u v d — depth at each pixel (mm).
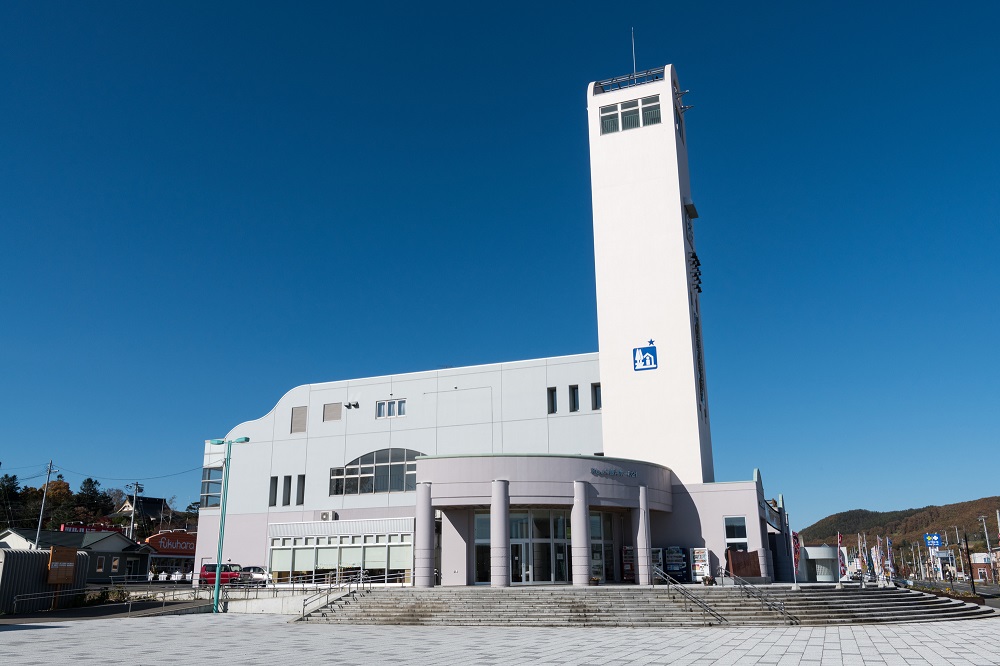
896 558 163000
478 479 38312
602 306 52250
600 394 51312
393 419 55406
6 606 35281
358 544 46906
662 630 28094
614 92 56656
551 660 19641
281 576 48562
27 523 109438
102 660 19719
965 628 28594
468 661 19516
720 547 44812
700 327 55844
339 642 24547
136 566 75438
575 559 38000
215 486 59531
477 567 39750
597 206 54438
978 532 178125
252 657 20469
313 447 57219
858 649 21781
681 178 55156
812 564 64000
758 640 24406
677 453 47781
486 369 53906
